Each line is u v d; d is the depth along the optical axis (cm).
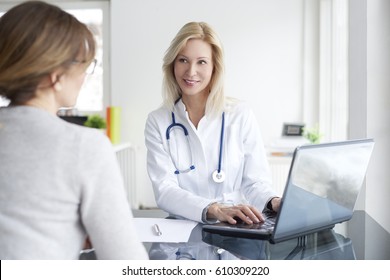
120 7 354
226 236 103
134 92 360
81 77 72
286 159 303
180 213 121
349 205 106
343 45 296
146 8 352
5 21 66
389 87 172
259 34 346
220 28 348
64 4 363
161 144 146
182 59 137
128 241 67
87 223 67
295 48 343
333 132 322
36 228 64
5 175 65
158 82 357
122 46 357
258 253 90
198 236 103
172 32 352
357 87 182
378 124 173
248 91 350
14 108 68
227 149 145
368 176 175
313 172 89
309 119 345
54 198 65
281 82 347
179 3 349
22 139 66
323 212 99
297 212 92
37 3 68
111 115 345
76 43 68
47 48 65
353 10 187
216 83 142
